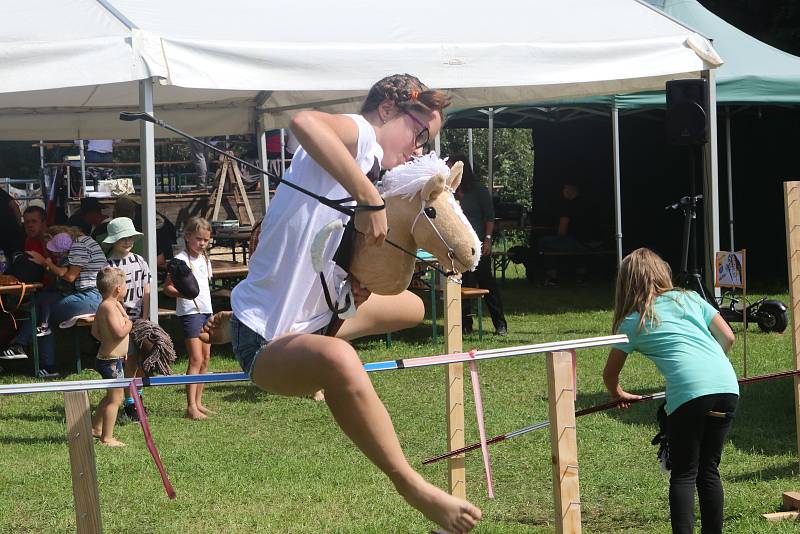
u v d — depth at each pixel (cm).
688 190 1808
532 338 1164
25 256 1012
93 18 869
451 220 310
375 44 949
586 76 1033
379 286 314
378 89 326
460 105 1313
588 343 393
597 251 1712
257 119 1437
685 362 472
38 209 1080
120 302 746
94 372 1012
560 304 1479
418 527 525
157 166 2108
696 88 1016
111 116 1480
